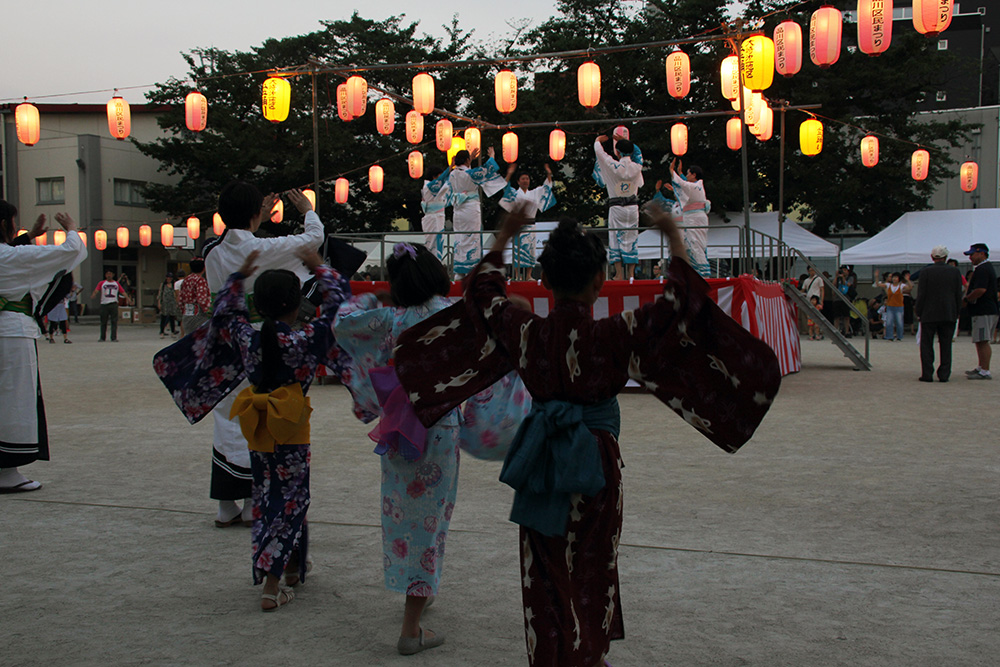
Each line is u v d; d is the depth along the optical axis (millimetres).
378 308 3207
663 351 2211
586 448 2252
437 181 11875
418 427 2920
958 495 4914
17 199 31578
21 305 5195
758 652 2820
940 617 3109
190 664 2787
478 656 2857
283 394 3377
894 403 8758
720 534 4195
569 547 2324
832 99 23344
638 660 2766
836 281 20516
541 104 23547
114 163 31688
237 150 26172
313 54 27938
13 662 2789
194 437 7203
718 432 2219
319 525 4477
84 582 3600
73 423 7949
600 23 24688
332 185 26469
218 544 4160
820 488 5129
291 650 2910
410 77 26016
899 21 35938
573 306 2338
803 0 10344
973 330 11016
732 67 11305
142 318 30266
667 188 11492
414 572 2932
